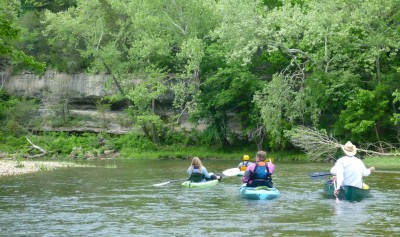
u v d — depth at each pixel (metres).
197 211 14.55
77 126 49.31
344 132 36.44
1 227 12.46
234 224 12.58
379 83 35.09
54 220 13.32
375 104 34.88
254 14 36.62
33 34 52.06
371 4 34.22
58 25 44.91
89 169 30.03
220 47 42.19
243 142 44.84
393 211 14.21
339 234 11.30
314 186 20.31
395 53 34.25
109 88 45.47
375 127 35.69
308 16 35.50
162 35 44.47
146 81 43.59
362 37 37.38
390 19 35.41
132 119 46.34
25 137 46.53
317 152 34.75
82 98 50.81
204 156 42.53
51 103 51.34
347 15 36.06
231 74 41.91
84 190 19.59
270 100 36.34
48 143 46.34
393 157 33.66
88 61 51.16
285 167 30.59
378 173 25.44
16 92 52.62
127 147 45.94
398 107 36.72
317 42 36.00
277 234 11.38
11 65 52.88
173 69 47.59
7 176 25.39
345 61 37.69
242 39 35.81
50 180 23.42
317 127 37.31
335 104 37.19
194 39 41.28
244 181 17.61
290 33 35.66
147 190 19.55
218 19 43.88
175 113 48.44
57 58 52.03
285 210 14.52
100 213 14.34
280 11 36.25
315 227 12.08
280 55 40.66
